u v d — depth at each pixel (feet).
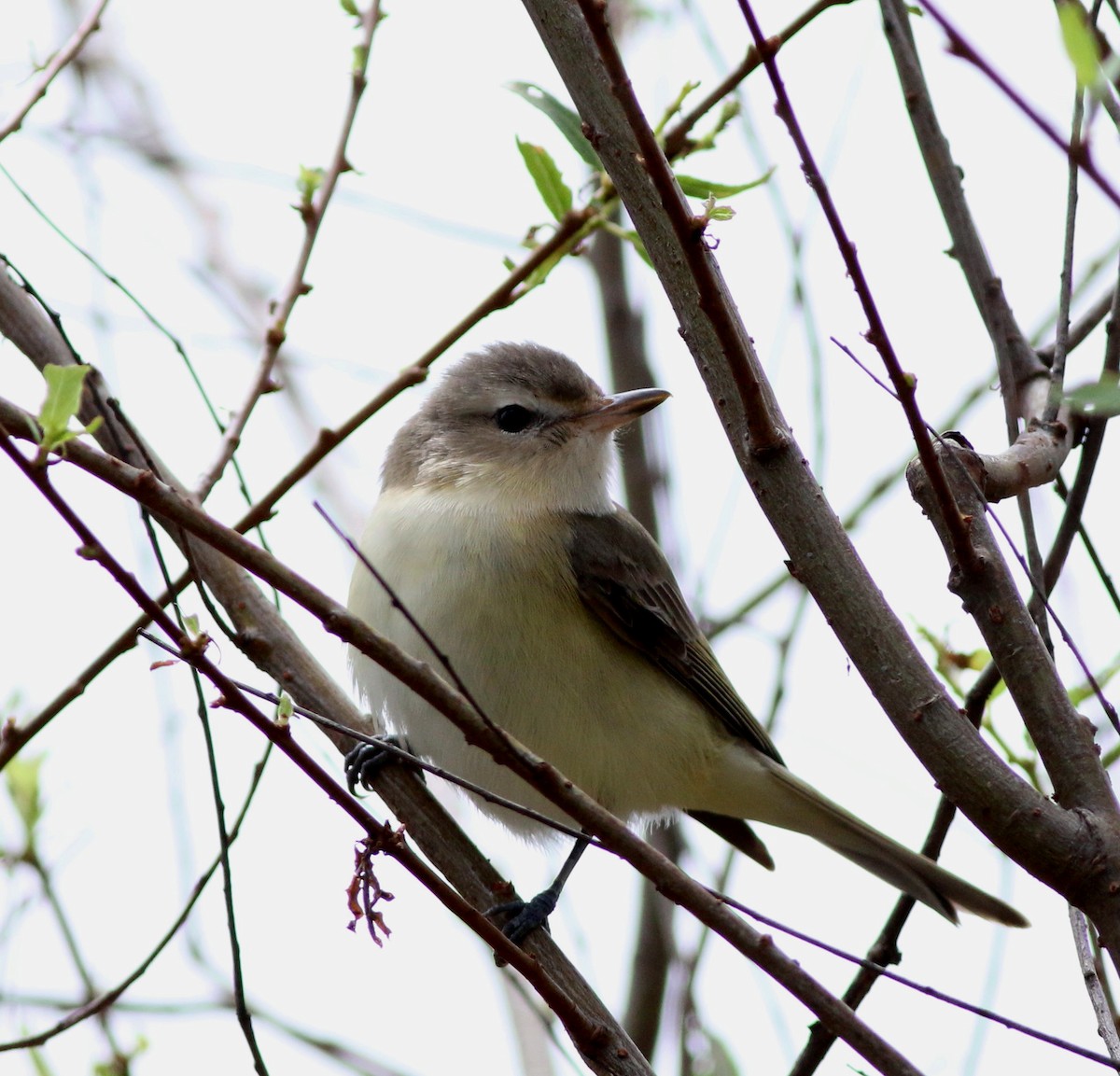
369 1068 37.58
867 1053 18.33
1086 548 25.34
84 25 31.35
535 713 33.04
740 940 18.83
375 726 30.32
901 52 27.84
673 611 35.14
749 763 34.88
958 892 30.73
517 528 33.88
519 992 35.29
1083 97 24.34
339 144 31.60
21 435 19.60
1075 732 21.66
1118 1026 25.35
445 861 28.78
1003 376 27.12
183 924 28.12
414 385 30.32
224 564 29.78
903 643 21.75
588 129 23.04
